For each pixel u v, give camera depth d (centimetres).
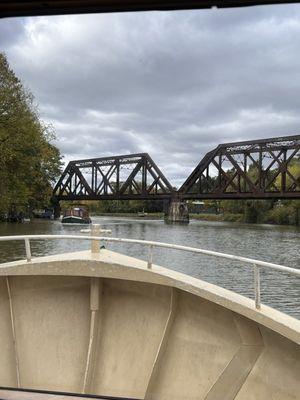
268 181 9531
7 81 4562
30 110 4825
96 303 588
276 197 8738
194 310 556
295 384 462
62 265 576
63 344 589
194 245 4838
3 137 4503
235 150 9775
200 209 17912
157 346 561
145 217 16450
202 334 545
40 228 7181
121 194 12181
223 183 10625
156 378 543
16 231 6194
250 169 11569
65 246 4253
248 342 506
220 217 14900
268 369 487
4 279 607
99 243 626
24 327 600
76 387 564
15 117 4534
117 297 600
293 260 3656
